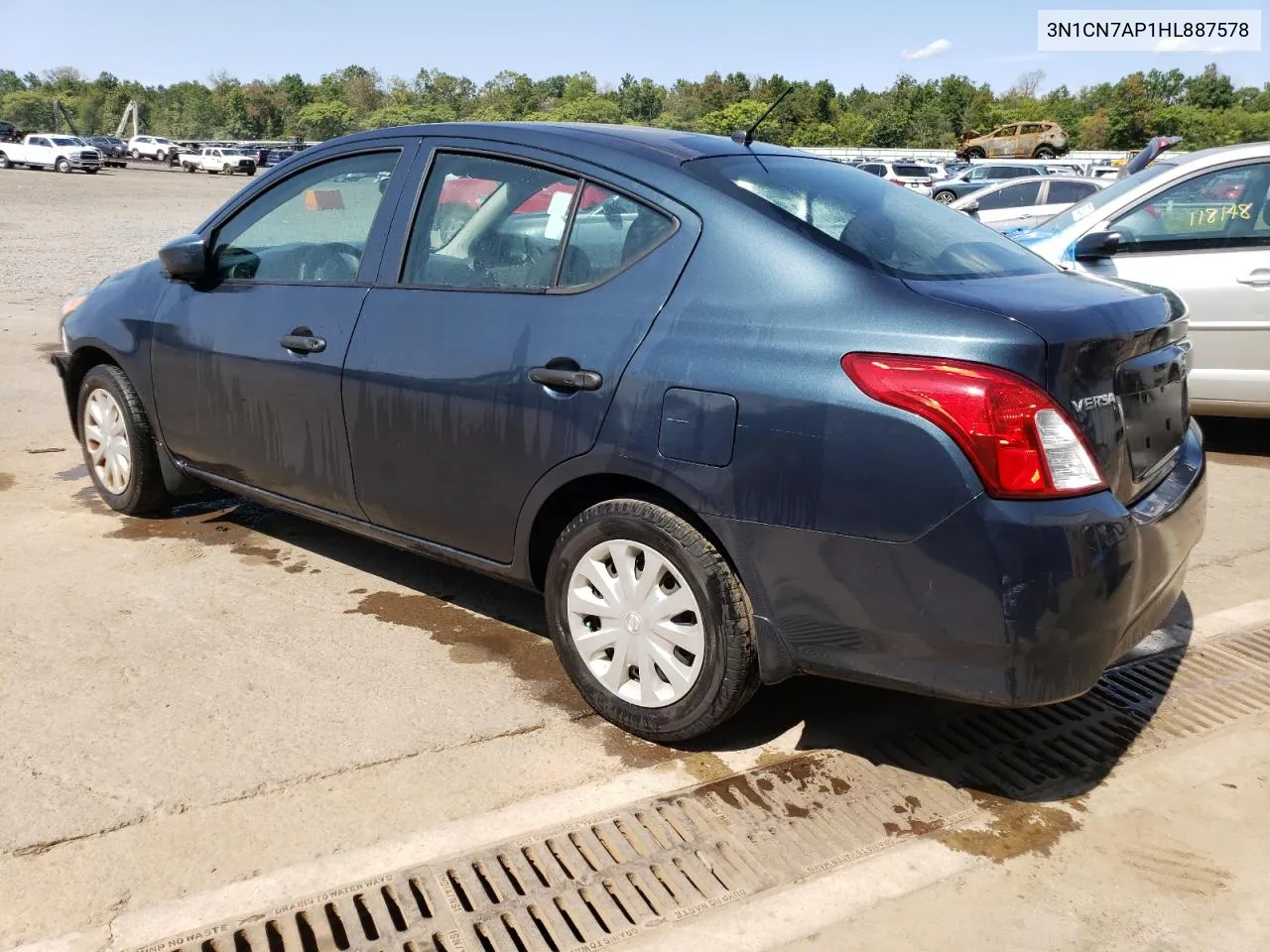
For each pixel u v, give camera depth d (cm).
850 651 260
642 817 268
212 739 297
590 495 309
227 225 416
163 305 427
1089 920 234
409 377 331
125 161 6838
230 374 394
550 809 270
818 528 253
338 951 222
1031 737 309
